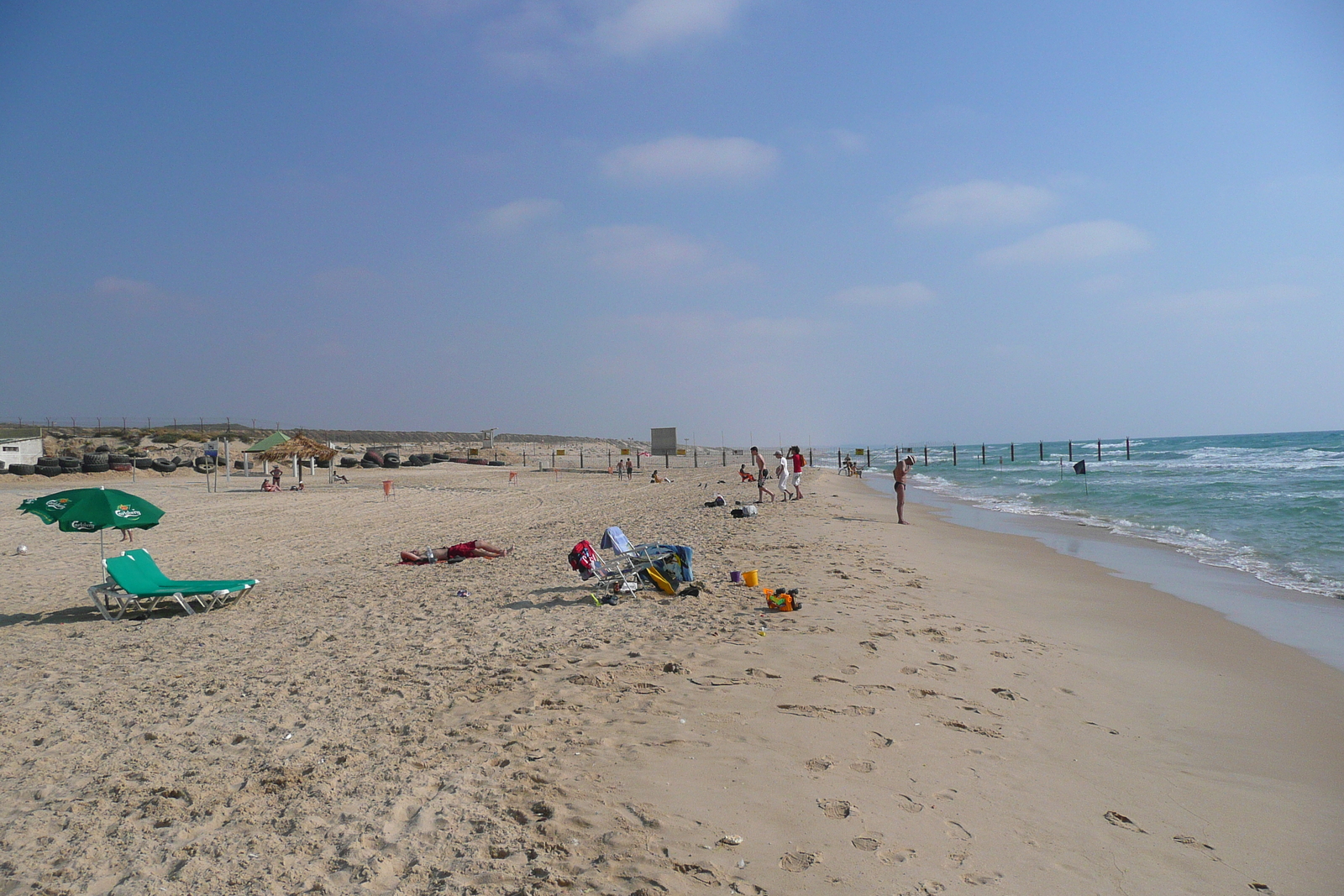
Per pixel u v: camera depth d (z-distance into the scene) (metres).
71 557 14.37
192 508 24.36
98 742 4.93
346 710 5.39
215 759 4.57
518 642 7.18
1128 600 10.20
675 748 4.49
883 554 12.97
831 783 4.08
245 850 3.45
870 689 5.64
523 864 3.25
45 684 6.40
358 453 77.75
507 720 5.01
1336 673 6.87
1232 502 22.28
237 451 56.53
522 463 71.75
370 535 17.39
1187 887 3.32
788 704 5.27
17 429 48.47
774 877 3.19
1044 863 3.42
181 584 9.41
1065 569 12.63
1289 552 14.19
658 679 5.85
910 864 3.33
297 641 7.61
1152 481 32.53
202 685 6.18
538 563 12.05
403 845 3.43
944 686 5.84
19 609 9.82
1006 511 23.17
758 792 3.95
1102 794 4.21
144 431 70.06
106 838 3.60
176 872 3.25
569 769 4.20
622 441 155.50
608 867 3.23
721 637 7.16
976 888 3.19
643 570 9.52
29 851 3.49
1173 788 4.36
